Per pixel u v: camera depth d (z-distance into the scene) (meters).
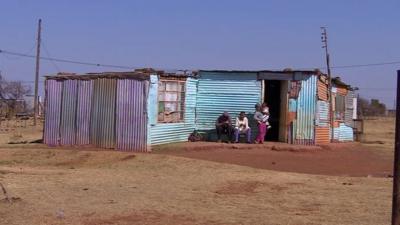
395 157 6.70
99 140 22.77
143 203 11.48
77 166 19.11
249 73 24.58
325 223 9.73
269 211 10.84
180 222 9.70
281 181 14.92
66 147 23.09
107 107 22.59
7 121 47.94
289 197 12.50
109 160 19.67
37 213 10.25
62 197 12.05
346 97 30.98
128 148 22.02
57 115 24.05
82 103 23.34
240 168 17.33
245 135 23.86
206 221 9.80
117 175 16.23
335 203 11.77
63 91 23.92
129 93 22.05
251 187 13.95
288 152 22.08
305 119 24.17
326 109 25.38
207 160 19.11
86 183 14.43
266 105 24.09
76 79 23.56
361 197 12.51
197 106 25.17
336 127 29.12
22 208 10.66
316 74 24.12
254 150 22.14
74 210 10.60
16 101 55.88
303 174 16.58
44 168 18.38
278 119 25.38
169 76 23.14
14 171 16.95
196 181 14.98
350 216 10.41
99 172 16.95
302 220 9.95
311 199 12.24
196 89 25.12
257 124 23.94
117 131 22.30
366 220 10.05
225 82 24.83
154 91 22.00
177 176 16.03
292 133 24.11
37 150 21.66
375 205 11.53
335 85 28.98
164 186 14.08
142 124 21.73
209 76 25.05
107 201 11.66
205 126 25.09
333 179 15.47
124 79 22.19
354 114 33.50
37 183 14.20
